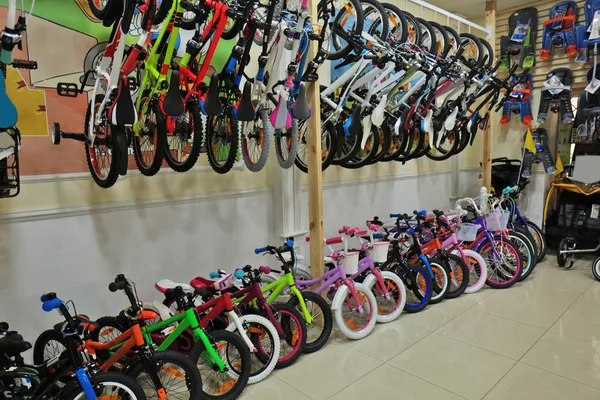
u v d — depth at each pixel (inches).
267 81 96.3
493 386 91.1
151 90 87.0
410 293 142.3
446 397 87.8
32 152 92.1
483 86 150.9
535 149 188.9
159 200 111.6
